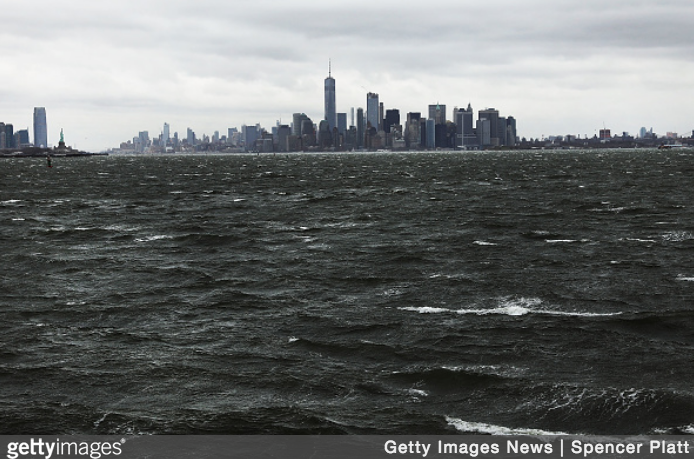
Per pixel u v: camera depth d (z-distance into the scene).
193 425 18.08
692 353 23.16
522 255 42.69
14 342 25.44
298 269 39.31
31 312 30.00
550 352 23.39
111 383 21.14
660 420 17.98
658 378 20.84
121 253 45.88
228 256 44.16
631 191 94.19
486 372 21.50
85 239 52.88
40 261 42.56
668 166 182.62
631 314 28.03
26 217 70.38
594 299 30.62
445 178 139.00
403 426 17.89
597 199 82.06
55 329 27.23
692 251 43.25
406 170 185.12
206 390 20.53
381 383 20.88
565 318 27.50
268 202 85.81
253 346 24.73
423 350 23.81
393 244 48.06
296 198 91.69
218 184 128.62
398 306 30.20
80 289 34.69
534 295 31.56
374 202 82.75
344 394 20.08
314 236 53.09
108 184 133.00
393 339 25.19
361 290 33.69
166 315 29.36
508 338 25.02
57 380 21.42
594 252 43.50
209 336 26.06
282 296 32.62
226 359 23.28
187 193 104.69
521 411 18.67
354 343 24.75
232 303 31.31
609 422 17.92
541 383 20.48
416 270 38.25
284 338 25.67
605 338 24.86
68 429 17.94
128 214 72.75
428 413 18.69
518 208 72.81
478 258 41.75
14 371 22.20
